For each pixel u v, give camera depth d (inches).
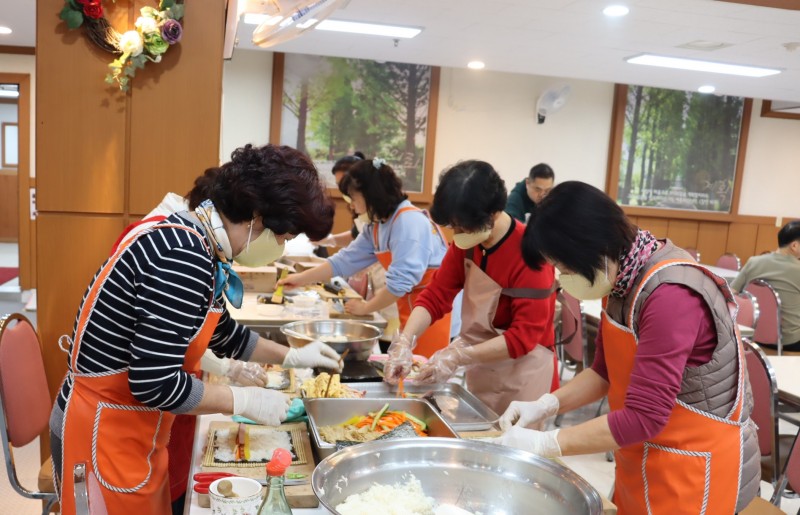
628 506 55.5
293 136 273.9
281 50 259.6
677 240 319.6
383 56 258.7
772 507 77.9
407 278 105.3
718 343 49.3
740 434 52.1
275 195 47.8
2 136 505.0
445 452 50.5
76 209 107.7
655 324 47.8
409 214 107.2
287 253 178.5
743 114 314.3
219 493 45.4
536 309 80.4
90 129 106.6
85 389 51.3
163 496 56.4
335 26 210.2
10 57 263.6
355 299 127.0
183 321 47.9
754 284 174.9
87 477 51.1
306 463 55.4
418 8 184.5
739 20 178.1
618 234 48.7
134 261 47.8
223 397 52.2
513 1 173.2
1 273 331.9
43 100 104.3
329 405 66.7
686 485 51.0
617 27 192.4
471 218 75.5
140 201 109.7
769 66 231.6
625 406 48.8
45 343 108.3
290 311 114.5
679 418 50.8
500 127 295.3
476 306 84.4
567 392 63.1
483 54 241.3
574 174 305.3
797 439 81.7
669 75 259.4
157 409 52.7
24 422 76.1
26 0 189.6
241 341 67.5
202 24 108.7
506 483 48.8
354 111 277.3
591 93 301.9
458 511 47.1
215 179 50.3
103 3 104.5
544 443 51.6
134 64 104.1
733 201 320.2
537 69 264.5
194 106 109.7
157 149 109.3
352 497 45.7
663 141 309.1
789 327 176.4
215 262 52.0
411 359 80.6
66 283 108.6
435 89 282.2
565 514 45.0
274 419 54.4
